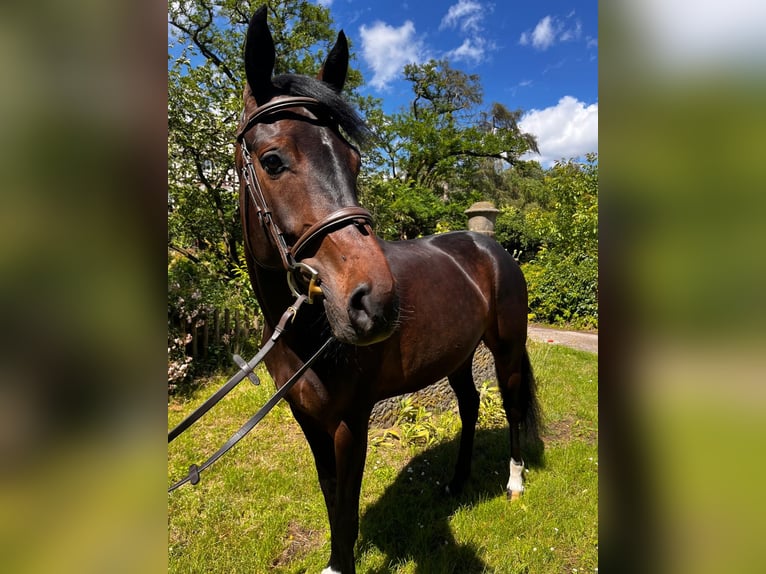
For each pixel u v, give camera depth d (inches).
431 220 563.8
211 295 200.7
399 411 135.7
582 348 269.0
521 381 107.0
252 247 57.0
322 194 48.3
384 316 44.6
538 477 107.8
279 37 387.2
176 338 168.2
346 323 44.7
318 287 47.8
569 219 376.5
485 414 142.4
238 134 55.7
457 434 131.6
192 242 276.2
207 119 231.9
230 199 268.5
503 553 82.0
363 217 48.1
